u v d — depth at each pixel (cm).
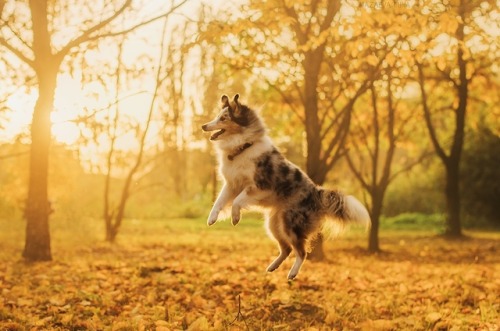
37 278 935
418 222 3111
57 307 718
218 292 825
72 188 2183
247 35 1348
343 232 738
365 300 809
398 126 2025
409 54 1025
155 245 1767
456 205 2245
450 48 1012
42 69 1182
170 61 1697
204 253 1544
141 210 3409
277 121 1770
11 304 735
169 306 740
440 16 934
